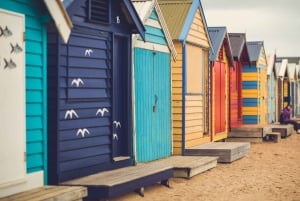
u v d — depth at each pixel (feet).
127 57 43.68
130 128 43.73
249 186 44.60
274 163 58.75
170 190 41.50
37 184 31.96
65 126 35.09
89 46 37.83
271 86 111.86
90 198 34.45
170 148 53.78
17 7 30.42
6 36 29.58
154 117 49.65
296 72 149.89
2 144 29.22
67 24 32.14
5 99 29.50
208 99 66.80
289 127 97.30
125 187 35.27
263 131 82.23
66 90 35.24
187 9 59.41
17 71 30.37
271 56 111.96
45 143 32.76
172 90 56.54
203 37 63.62
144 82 47.65
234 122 84.79
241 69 91.45
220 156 57.16
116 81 42.91
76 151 36.29
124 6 41.57
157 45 50.29
